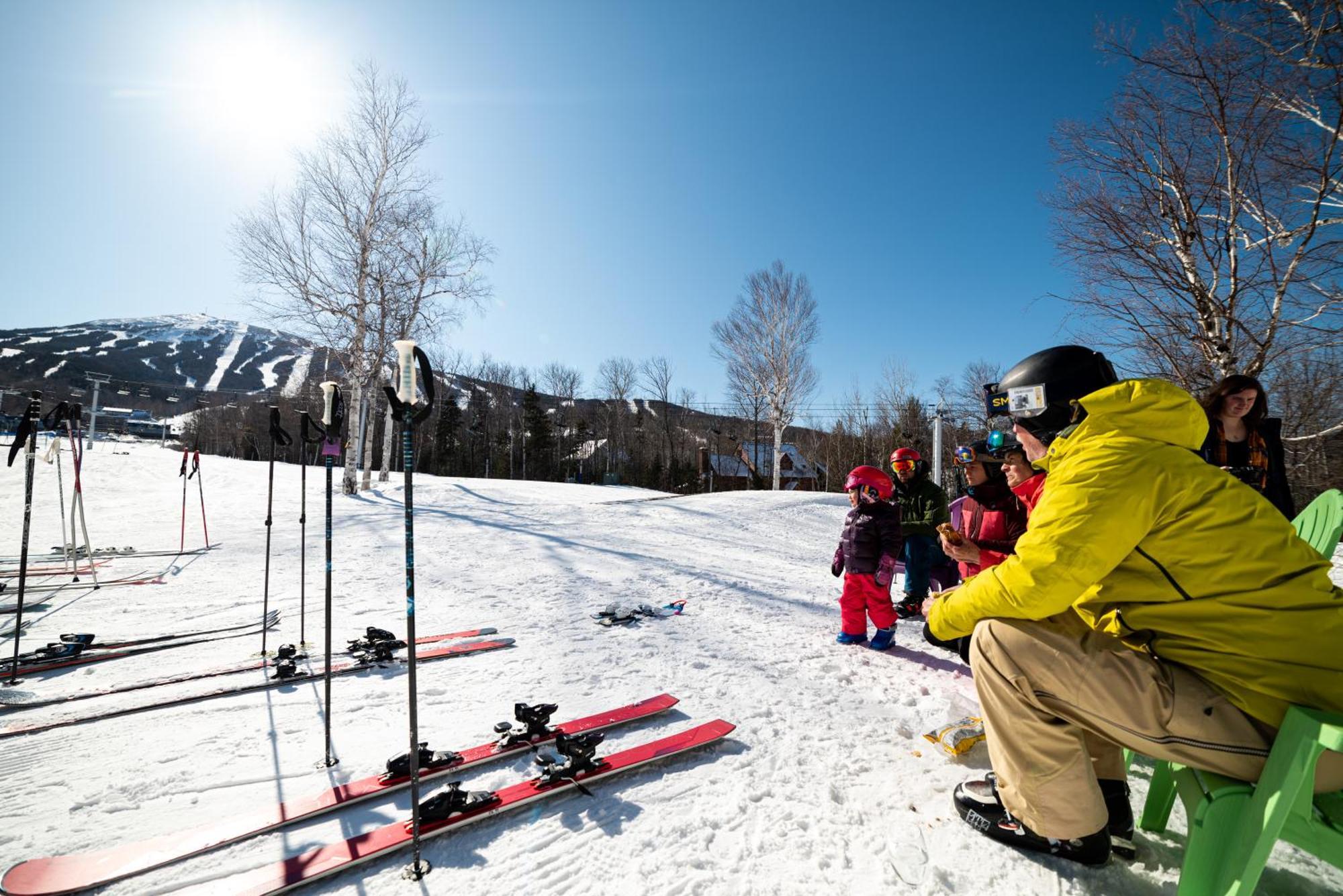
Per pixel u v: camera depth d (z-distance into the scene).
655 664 3.78
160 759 2.53
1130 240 9.18
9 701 3.18
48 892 1.69
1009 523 3.75
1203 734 1.45
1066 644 1.62
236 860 1.84
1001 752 1.79
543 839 1.97
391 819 2.06
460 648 4.02
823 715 3.01
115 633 4.63
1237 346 9.12
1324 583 1.40
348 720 2.93
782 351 32.22
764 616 5.12
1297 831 1.30
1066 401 1.86
